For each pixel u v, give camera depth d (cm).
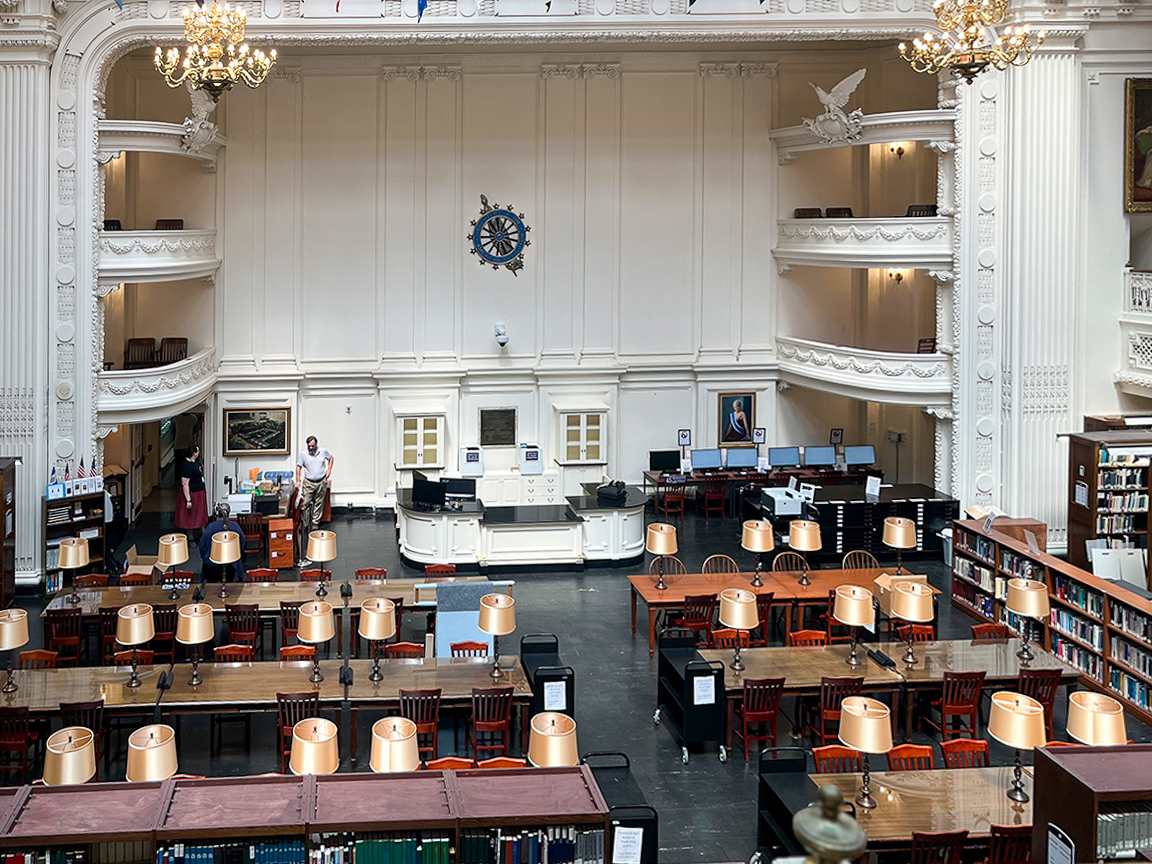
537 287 2473
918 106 2412
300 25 1953
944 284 2136
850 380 2248
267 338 2411
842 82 2175
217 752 1352
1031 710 1012
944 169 2105
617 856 962
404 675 1358
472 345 2470
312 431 2448
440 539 2042
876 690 1354
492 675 1349
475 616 1561
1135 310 2034
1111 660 1530
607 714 1477
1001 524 1875
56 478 1953
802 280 2536
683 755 1361
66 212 1923
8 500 1852
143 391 2016
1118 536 1838
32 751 1384
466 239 2444
